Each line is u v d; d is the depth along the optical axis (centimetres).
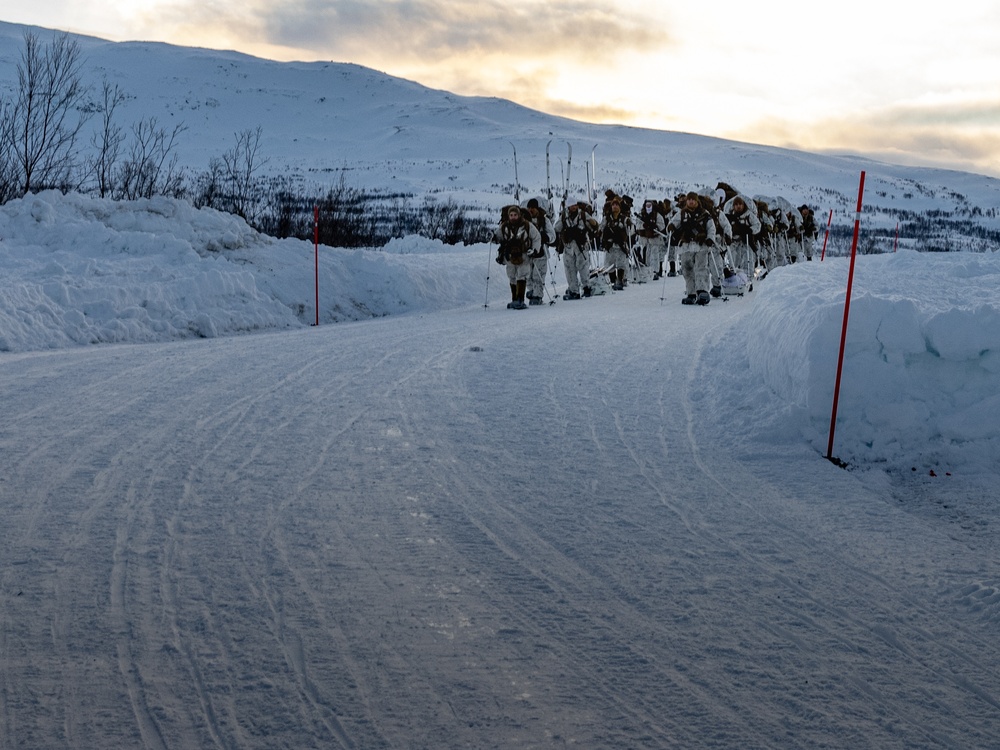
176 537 513
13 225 1656
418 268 1944
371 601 439
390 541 517
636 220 2336
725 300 1847
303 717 341
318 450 692
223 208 2895
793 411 736
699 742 328
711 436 759
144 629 405
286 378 963
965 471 696
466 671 376
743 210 2070
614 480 638
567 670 379
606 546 516
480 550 507
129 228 1745
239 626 410
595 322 1441
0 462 642
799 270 1198
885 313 743
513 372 1003
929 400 734
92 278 1439
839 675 378
